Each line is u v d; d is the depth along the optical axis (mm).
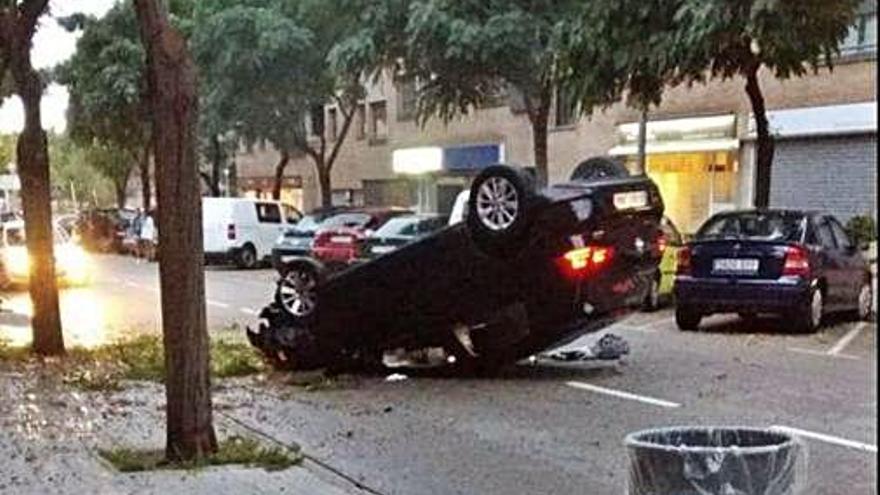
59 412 9508
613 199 10820
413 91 34312
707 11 15695
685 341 14055
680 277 15117
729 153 26094
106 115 39031
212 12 32750
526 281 10789
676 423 8938
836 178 23422
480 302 11078
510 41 22750
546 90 22516
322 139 38688
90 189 80000
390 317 11555
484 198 10781
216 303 21031
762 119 18766
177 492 6719
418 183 39875
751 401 9836
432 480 7312
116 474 7184
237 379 11586
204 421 7672
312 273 11938
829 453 7863
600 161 11961
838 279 15422
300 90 33250
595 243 10664
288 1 32406
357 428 8992
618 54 17141
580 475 7402
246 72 32375
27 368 12141
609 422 9062
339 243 25234
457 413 9562
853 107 22859
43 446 8078
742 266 14672
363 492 6992
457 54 23125
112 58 38000
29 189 13203
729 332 15047
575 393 10391
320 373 11836
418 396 10438
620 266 10953
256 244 34125
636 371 11602
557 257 10625
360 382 11383
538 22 22797
